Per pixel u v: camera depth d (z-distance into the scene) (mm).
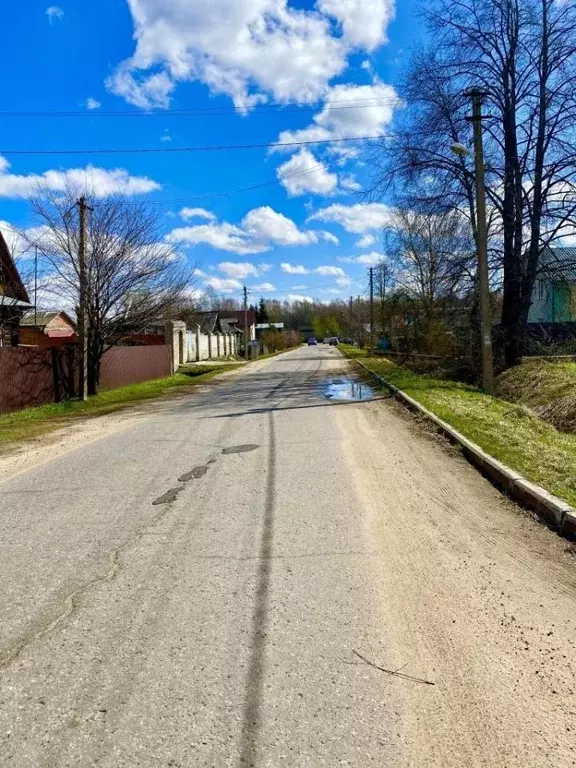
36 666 2744
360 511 5074
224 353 50375
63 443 9023
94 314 16719
